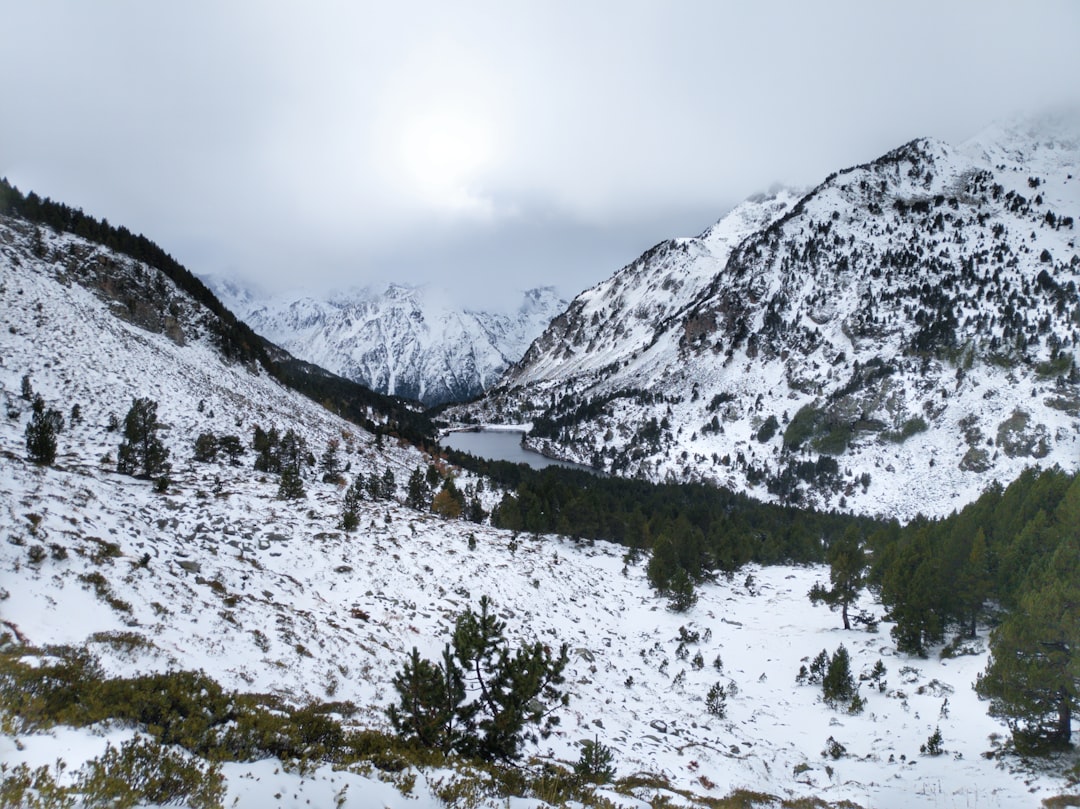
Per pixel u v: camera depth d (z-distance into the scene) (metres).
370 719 21.12
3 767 8.45
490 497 125.50
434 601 42.53
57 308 90.69
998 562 46.09
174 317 121.00
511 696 16.88
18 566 20.56
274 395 128.12
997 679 28.84
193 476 60.28
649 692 42.38
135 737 10.22
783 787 29.53
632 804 16.47
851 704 40.03
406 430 192.75
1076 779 24.53
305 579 40.31
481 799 11.95
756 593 75.75
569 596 58.03
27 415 63.03
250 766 10.84
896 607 49.19
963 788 26.50
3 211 106.88
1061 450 182.12
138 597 23.16
